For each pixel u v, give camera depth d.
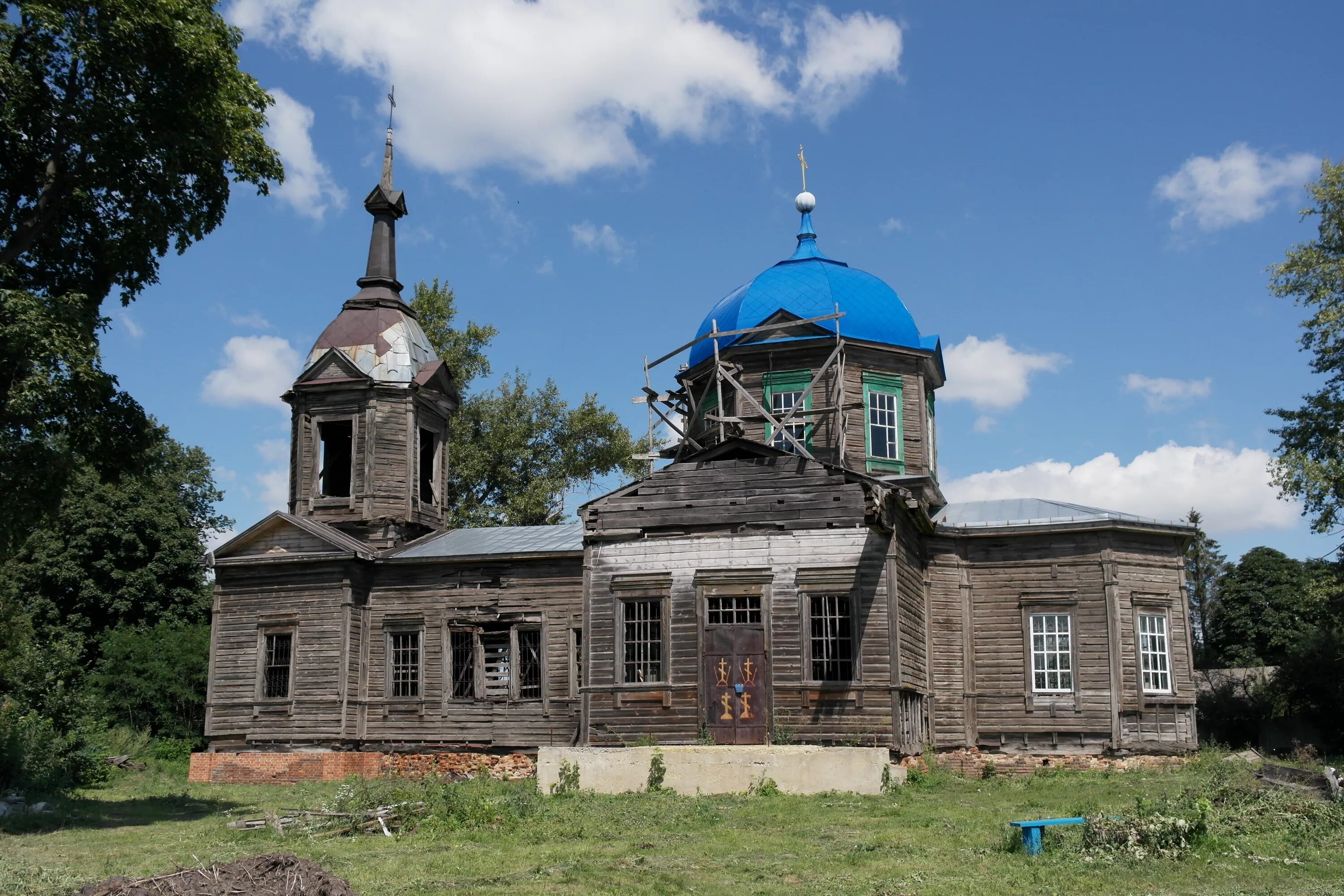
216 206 24.48
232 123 23.73
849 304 33.94
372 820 19.30
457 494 52.47
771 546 27.19
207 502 55.97
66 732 30.56
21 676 31.39
